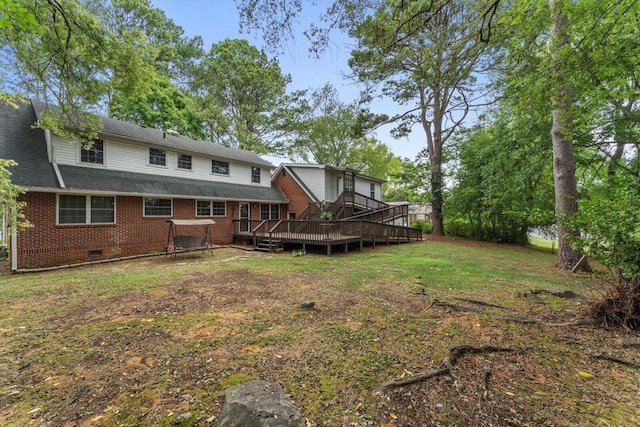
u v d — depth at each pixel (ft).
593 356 9.34
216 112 75.05
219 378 8.36
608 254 11.47
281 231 44.42
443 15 15.79
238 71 75.46
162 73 70.69
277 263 28.89
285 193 62.08
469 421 6.36
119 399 7.45
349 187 69.36
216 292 18.01
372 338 11.04
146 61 25.76
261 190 56.44
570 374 8.32
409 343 10.58
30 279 22.20
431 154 62.64
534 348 9.99
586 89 17.35
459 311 14.12
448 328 11.97
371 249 41.22
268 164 58.75
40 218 27.78
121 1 64.69
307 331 11.78
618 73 17.54
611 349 9.83
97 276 23.00
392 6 14.74
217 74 75.61
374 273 23.54
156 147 40.91
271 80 79.46
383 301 15.92
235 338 11.18
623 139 30.27
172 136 46.80
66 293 17.88
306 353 9.86
